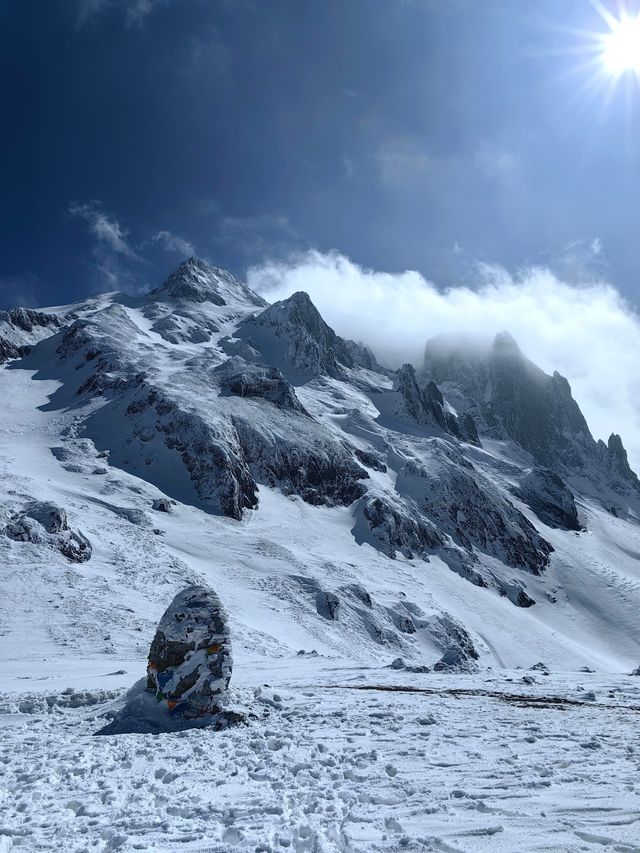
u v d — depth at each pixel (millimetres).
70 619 41625
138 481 98000
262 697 15688
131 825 7094
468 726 12758
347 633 69062
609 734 11984
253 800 7922
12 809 7797
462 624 82812
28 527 57094
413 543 111062
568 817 6949
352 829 6719
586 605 121812
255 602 67000
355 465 126062
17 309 174125
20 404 130875
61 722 14422
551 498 170625
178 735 12578
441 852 6105
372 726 12891
